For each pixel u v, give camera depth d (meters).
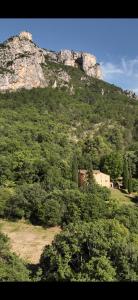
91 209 55.09
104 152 118.12
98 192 66.94
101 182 92.12
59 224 56.97
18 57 196.00
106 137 141.75
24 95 179.50
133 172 102.12
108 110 176.38
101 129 147.75
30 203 59.62
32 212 59.56
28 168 80.62
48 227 56.59
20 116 142.50
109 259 27.84
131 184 87.00
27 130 120.50
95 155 111.81
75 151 111.62
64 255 29.64
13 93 182.38
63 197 58.56
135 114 179.12
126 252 27.64
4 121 128.88
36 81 198.50
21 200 59.81
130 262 27.11
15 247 47.00
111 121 160.62
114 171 99.19
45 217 56.59
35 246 47.59
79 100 194.25
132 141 147.00
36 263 39.94
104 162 101.25
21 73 192.50
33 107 163.25
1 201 61.22
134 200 79.56
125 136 147.12
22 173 80.06
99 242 28.66
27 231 54.81
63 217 56.88
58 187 71.19
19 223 58.53
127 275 25.83
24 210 59.72
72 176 83.38
